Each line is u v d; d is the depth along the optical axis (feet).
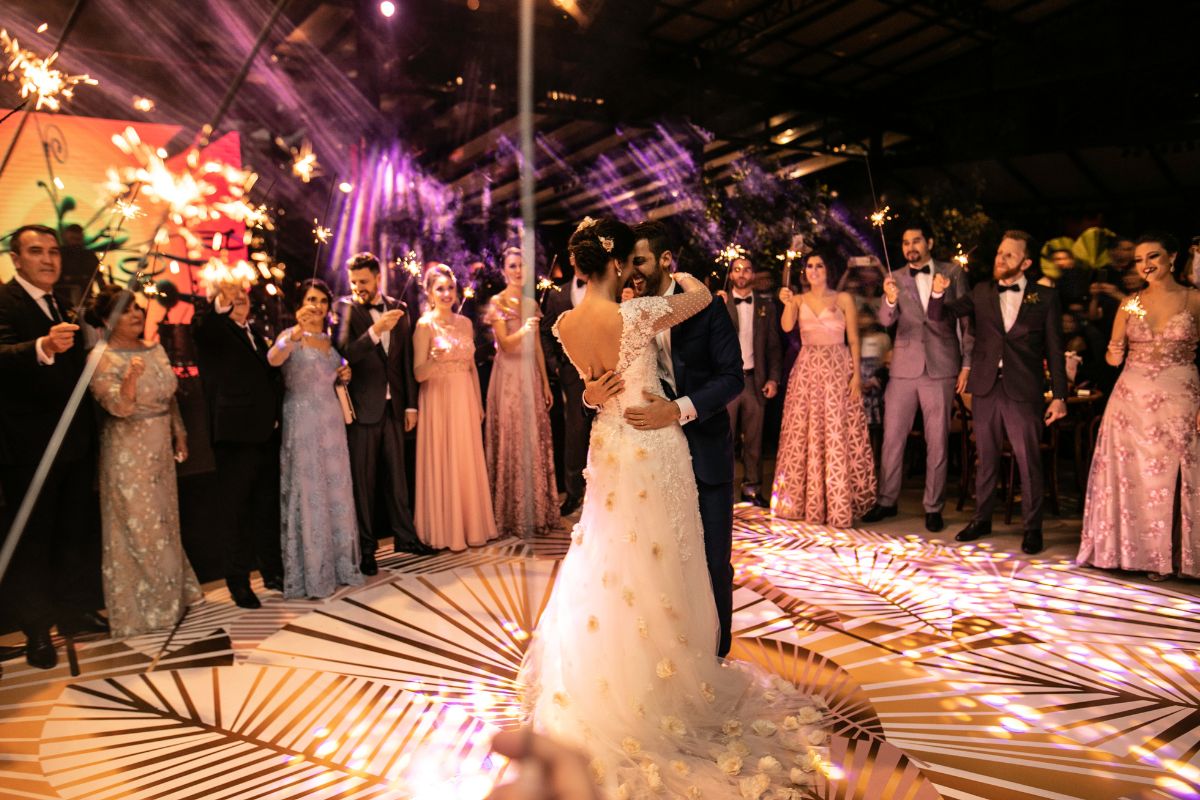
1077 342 20.49
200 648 10.90
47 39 19.79
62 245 16.60
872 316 21.81
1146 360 12.91
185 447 12.38
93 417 11.33
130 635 11.39
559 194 45.27
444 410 14.83
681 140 37.35
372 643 11.00
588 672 7.95
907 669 9.87
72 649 10.37
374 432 13.96
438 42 25.34
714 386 8.81
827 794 7.29
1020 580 13.07
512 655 10.58
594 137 38.14
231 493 12.39
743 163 34.81
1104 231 24.14
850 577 13.26
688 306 8.72
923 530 16.15
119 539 11.35
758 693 8.98
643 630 8.00
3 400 10.27
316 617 11.94
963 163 38.65
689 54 32.78
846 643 10.65
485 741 8.45
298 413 12.66
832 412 16.22
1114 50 33.42
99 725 8.91
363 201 25.91
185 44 22.56
